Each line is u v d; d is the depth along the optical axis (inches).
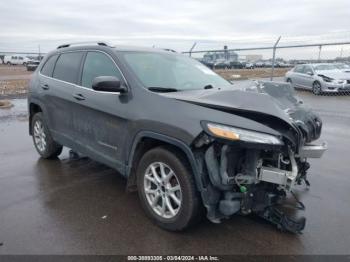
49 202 164.1
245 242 130.4
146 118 138.5
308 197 171.3
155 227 140.9
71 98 185.9
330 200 167.9
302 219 134.5
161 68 171.0
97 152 173.3
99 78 147.0
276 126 123.6
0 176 198.5
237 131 118.1
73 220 146.3
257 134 119.0
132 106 147.1
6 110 449.1
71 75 194.4
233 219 147.6
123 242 129.6
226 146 120.1
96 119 169.0
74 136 191.5
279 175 122.5
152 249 125.5
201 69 192.4
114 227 140.7
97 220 146.6
